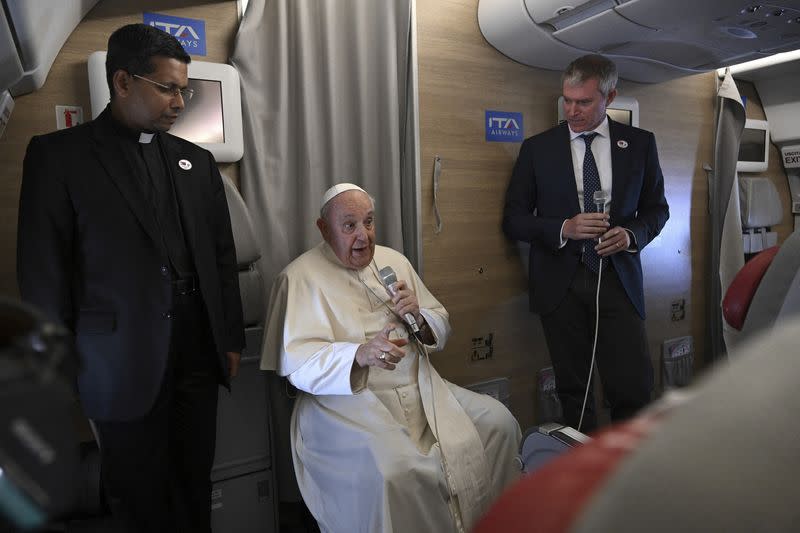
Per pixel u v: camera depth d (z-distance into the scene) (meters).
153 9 2.46
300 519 2.72
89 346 1.78
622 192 2.78
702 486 0.20
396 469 1.87
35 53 1.91
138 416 1.81
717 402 0.25
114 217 1.81
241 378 2.43
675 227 4.12
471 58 3.24
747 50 3.17
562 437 1.70
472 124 3.27
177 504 2.12
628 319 2.77
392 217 2.97
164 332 1.85
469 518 2.05
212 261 2.06
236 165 2.68
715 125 4.26
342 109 2.89
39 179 1.74
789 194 4.98
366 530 1.90
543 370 3.56
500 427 2.29
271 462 2.48
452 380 3.27
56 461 0.25
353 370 2.16
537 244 2.96
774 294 1.42
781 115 4.69
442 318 2.51
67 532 2.04
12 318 0.28
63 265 1.75
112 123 1.89
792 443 0.21
